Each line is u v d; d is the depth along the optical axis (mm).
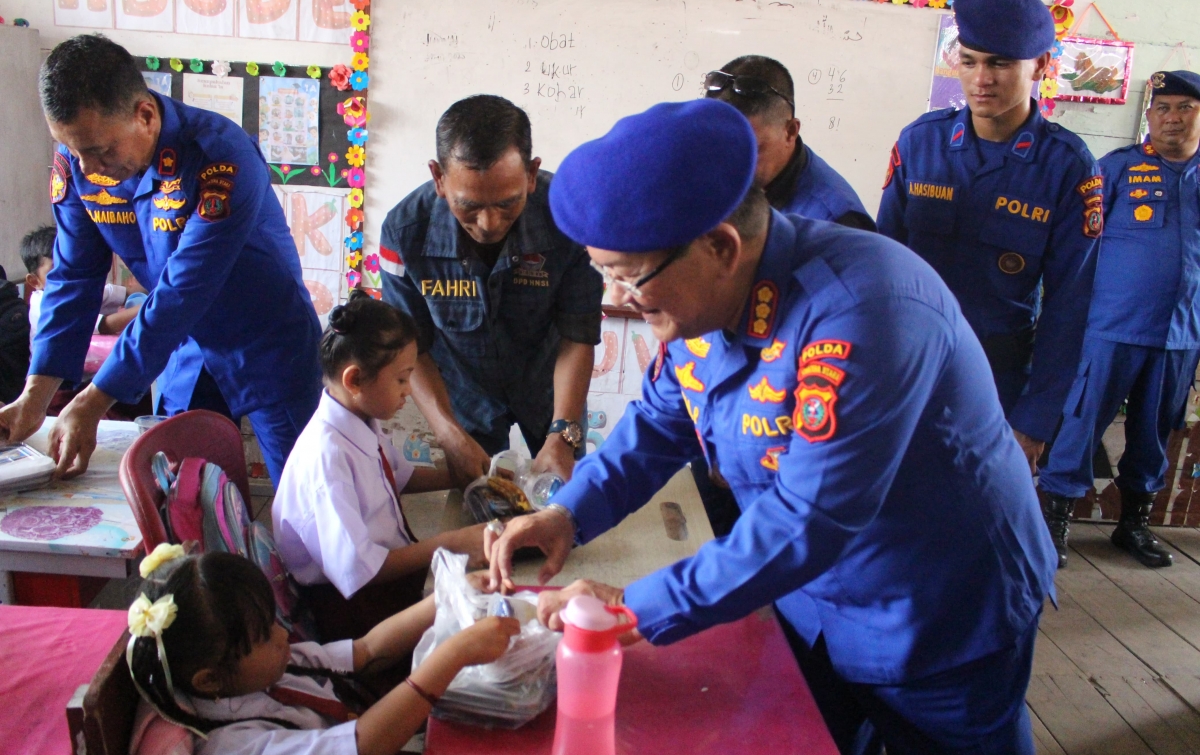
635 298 946
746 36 3160
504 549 1222
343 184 3277
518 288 1943
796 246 1030
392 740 1043
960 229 2195
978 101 2055
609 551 1479
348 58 3195
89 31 3193
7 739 1186
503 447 2143
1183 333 3121
